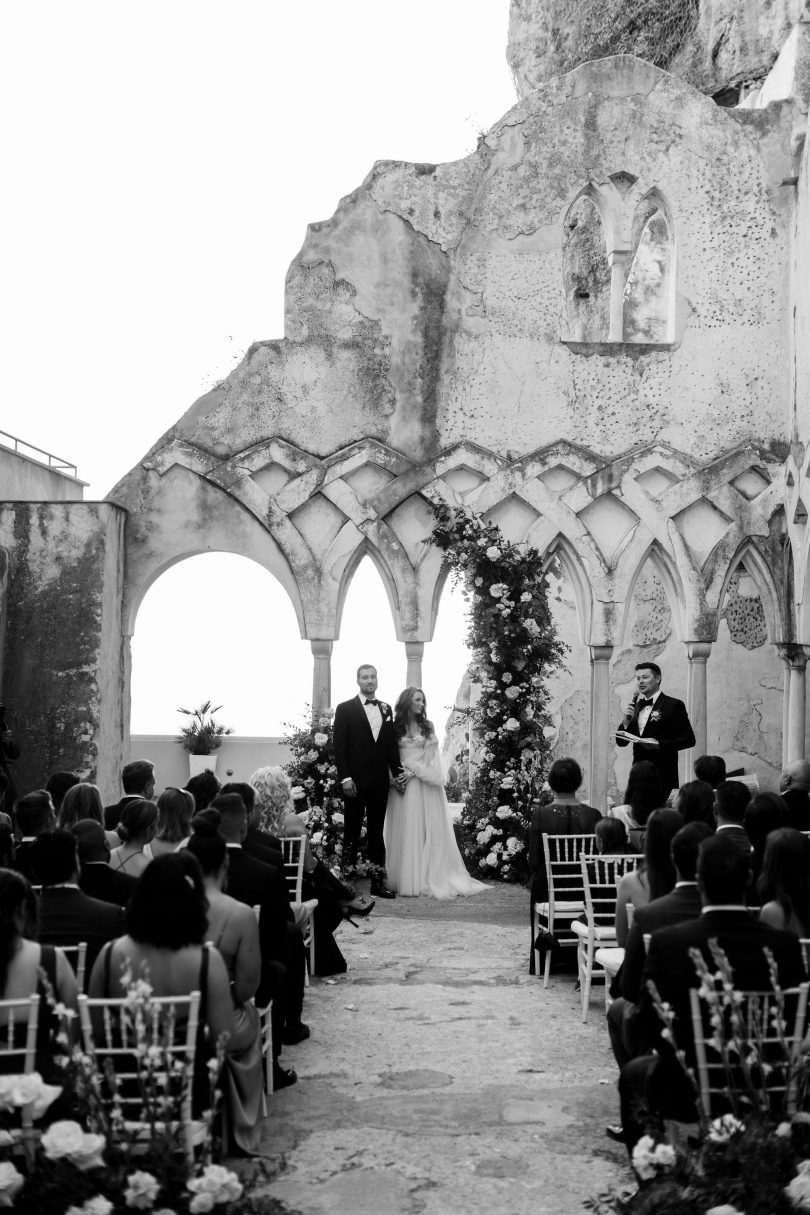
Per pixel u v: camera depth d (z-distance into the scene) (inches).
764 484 603.8
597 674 595.8
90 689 535.5
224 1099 225.0
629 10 814.5
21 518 541.3
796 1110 179.5
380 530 585.6
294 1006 305.6
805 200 573.0
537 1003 346.6
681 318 606.5
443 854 522.6
